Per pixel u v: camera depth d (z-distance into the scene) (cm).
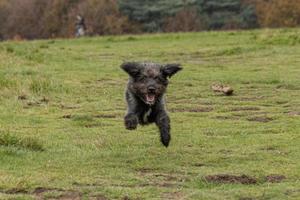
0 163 1202
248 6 7725
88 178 1120
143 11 7944
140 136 1498
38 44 4084
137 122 1301
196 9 7881
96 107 1880
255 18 7644
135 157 1285
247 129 1564
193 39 4056
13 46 3678
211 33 4366
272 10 7450
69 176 1130
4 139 1324
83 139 1455
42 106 1866
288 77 2380
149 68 1295
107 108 1869
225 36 4119
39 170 1170
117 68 2720
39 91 2066
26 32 8275
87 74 2523
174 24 7819
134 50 3547
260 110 1822
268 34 3691
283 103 1933
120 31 7844
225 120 1688
